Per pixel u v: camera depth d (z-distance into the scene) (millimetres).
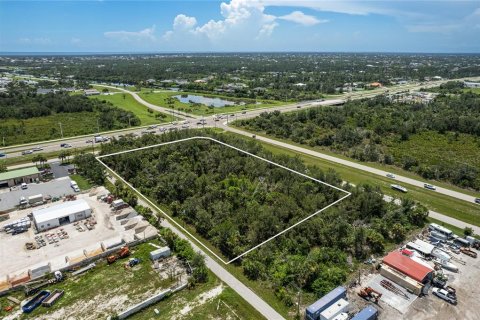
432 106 172750
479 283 55125
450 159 109625
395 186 90438
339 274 54812
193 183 84688
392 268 56531
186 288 53594
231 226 66500
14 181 92438
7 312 49000
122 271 57719
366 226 70125
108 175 97250
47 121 155625
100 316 48094
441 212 78938
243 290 53031
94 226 71188
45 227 70125
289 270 55844
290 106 198000
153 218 72188
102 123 151625
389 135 132750
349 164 109000
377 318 47594
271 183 85625
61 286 54375
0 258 60750
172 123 157000
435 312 48969
